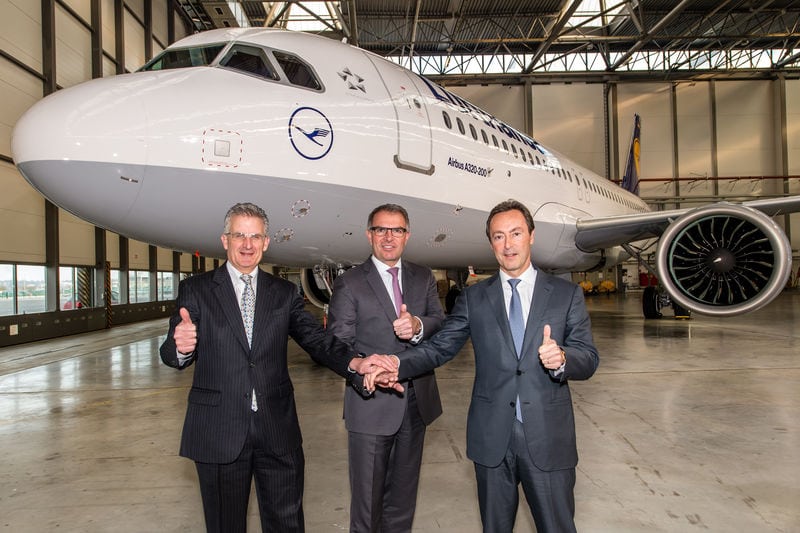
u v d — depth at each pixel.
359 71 4.93
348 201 4.50
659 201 26.33
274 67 4.29
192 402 1.93
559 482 1.79
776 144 26.06
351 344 2.25
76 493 2.90
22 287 10.82
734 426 3.84
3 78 10.04
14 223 10.47
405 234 2.32
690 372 5.88
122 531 2.46
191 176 3.60
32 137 3.37
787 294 25.78
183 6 18.81
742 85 26.05
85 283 13.27
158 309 16.91
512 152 6.93
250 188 3.86
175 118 3.61
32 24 10.87
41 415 4.70
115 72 14.18
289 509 2.00
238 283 2.04
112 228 3.69
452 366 6.75
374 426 2.14
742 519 2.43
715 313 5.96
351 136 4.48
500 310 1.88
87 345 10.17
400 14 20.95
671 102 26.00
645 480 2.89
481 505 1.90
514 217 1.84
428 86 5.90
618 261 11.55
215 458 1.86
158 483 3.04
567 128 25.34
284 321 2.00
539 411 1.78
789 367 6.11
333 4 17.23
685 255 6.62
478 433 1.85
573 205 8.47
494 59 25.22
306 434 3.91
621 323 11.71
